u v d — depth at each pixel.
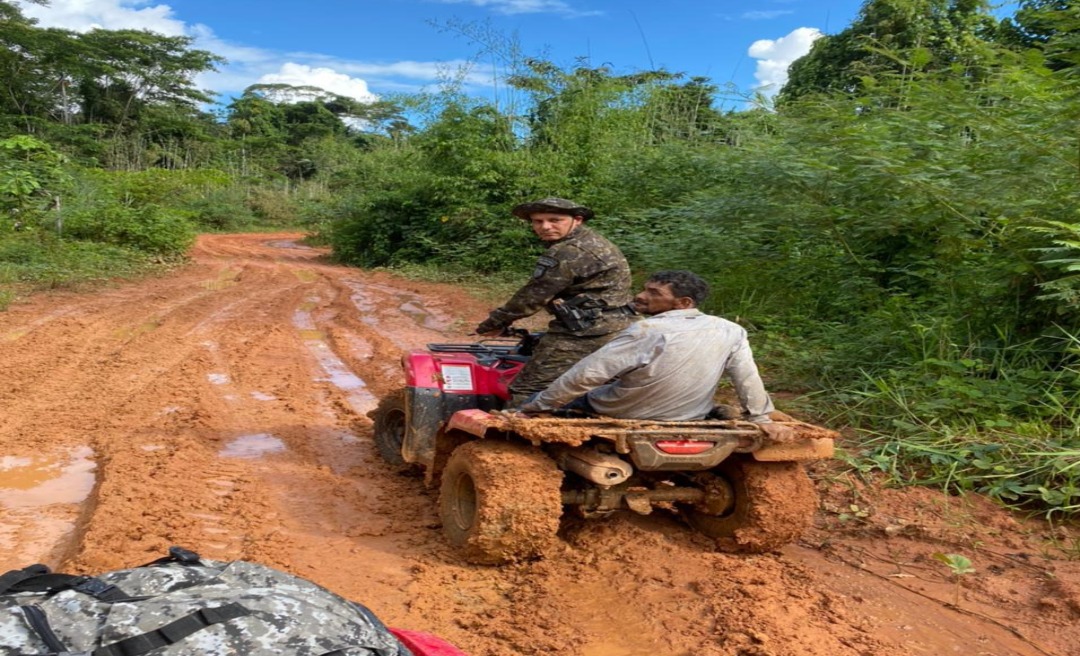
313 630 2.20
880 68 11.89
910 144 8.96
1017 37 11.15
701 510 5.22
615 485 5.02
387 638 2.38
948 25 12.22
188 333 12.20
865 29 14.49
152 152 61.91
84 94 62.09
